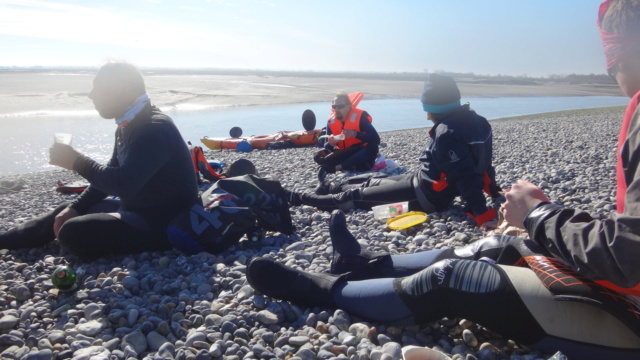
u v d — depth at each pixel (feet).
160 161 13.08
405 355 7.41
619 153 6.34
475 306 7.57
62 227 13.41
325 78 364.58
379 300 8.82
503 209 7.50
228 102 108.58
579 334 6.95
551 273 7.09
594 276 6.16
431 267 8.09
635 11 5.68
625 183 6.24
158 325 9.63
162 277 12.49
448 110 16.06
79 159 13.24
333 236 11.17
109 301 10.94
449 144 15.65
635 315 6.48
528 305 7.19
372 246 14.66
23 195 26.96
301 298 10.03
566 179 23.80
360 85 223.71
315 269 12.80
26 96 108.06
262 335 9.25
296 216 18.40
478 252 9.48
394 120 81.51
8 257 14.42
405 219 16.81
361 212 18.66
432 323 9.22
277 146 45.27
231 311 10.21
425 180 17.24
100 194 15.05
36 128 62.28
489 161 17.30
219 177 26.40
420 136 51.39
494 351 8.30
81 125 65.67
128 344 9.00
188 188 13.98
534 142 41.22
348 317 9.41
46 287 11.87
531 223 6.89
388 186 18.24
